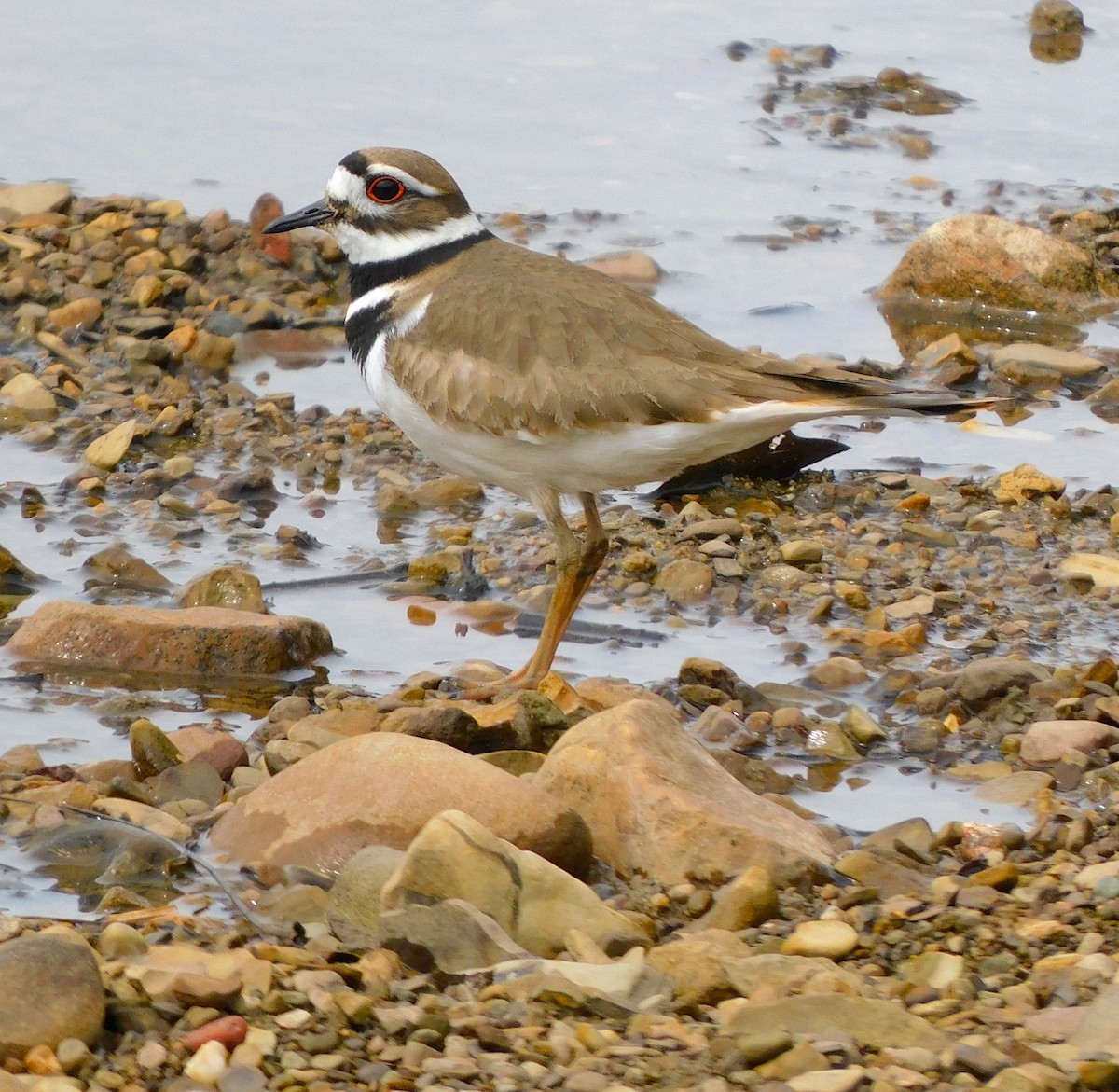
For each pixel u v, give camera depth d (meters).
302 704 10.51
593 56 26.64
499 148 22.80
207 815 9.14
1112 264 19.80
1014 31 28.47
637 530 13.66
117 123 22.80
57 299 17.45
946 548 13.53
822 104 25.02
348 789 8.65
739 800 9.02
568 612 11.12
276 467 14.77
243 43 26.33
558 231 20.25
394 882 7.85
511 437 10.66
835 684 11.34
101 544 13.09
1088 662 11.67
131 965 7.26
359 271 11.67
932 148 23.50
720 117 24.41
